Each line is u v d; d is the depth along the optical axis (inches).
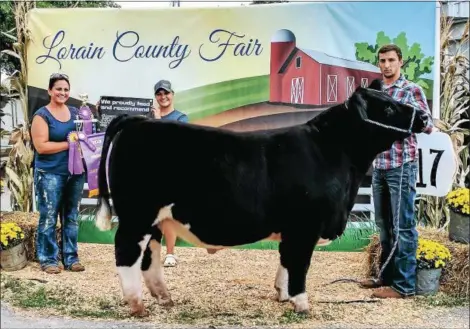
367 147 175.5
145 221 163.0
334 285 210.5
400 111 172.1
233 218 163.9
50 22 263.6
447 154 205.9
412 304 187.8
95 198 269.6
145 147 162.1
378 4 249.9
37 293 192.7
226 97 259.3
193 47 258.4
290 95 256.2
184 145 162.6
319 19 252.2
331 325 166.1
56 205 221.9
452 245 209.3
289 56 254.5
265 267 237.9
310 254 170.4
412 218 191.5
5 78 282.8
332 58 253.4
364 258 239.8
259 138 168.1
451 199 218.4
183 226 166.6
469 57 275.0
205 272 228.1
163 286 181.3
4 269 222.7
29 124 270.8
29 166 276.4
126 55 261.6
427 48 250.5
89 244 271.9
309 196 165.2
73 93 264.5
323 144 171.8
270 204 165.5
